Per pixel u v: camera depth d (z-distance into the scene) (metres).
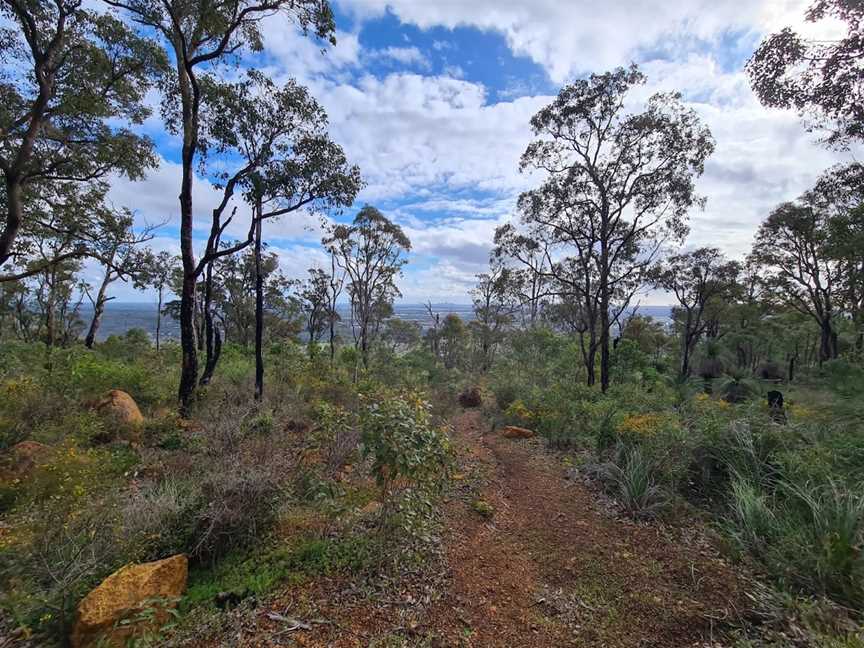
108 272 18.70
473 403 13.52
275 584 2.85
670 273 20.98
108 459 3.94
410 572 3.09
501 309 30.61
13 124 8.96
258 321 9.43
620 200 13.91
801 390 11.46
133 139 11.30
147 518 3.17
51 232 12.21
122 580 2.41
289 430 6.76
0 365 8.27
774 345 29.59
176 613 2.24
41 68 8.48
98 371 7.83
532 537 3.82
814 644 2.17
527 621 2.62
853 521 3.00
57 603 2.29
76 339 24.47
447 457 3.53
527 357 18.45
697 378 18.31
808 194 19.36
